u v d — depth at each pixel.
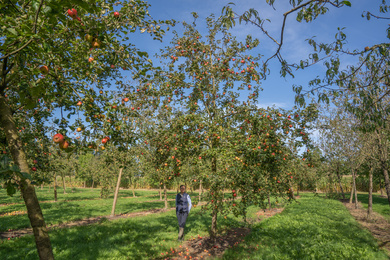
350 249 6.32
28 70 2.79
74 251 6.22
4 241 7.31
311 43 3.15
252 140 6.14
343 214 12.18
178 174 7.38
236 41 7.13
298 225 9.22
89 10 2.14
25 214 13.48
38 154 6.53
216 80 7.89
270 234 7.96
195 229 9.00
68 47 3.35
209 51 7.79
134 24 3.15
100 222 10.59
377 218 11.89
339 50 3.08
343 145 14.23
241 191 5.68
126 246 6.74
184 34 7.71
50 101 3.97
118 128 3.54
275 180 6.61
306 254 5.93
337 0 2.36
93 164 32.25
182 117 7.00
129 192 36.34
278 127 6.69
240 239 7.75
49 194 29.83
